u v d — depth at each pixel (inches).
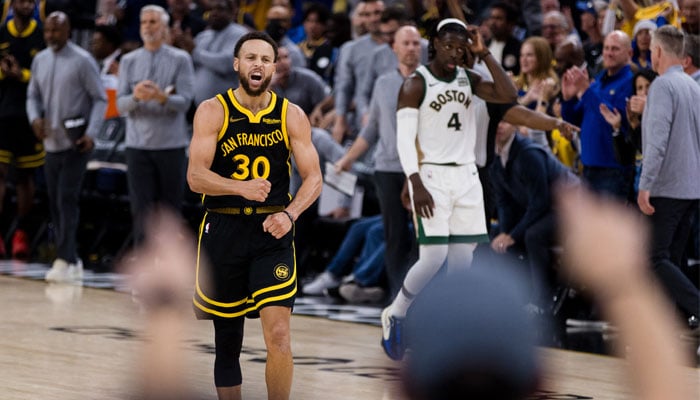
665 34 643.5
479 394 470.6
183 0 1113.4
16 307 747.4
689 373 558.6
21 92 1018.7
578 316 753.6
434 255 580.4
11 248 1098.7
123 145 1048.2
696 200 648.4
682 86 637.9
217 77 979.3
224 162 427.8
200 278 433.7
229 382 439.8
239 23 1145.4
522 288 717.3
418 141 594.6
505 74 589.6
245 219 425.1
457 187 588.4
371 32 914.1
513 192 738.2
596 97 711.7
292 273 424.2
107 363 545.0
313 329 697.6
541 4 997.2
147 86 847.1
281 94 965.2
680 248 657.6
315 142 907.4
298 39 1195.3
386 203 768.9
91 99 926.4
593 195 709.3
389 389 497.4
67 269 920.9
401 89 592.4
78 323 682.8
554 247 711.7
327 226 933.2
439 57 587.5
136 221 884.0
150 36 874.8
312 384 507.2
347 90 921.5
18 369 519.8
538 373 522.0
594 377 546.9
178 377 514.0
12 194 1100.5
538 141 781.3
